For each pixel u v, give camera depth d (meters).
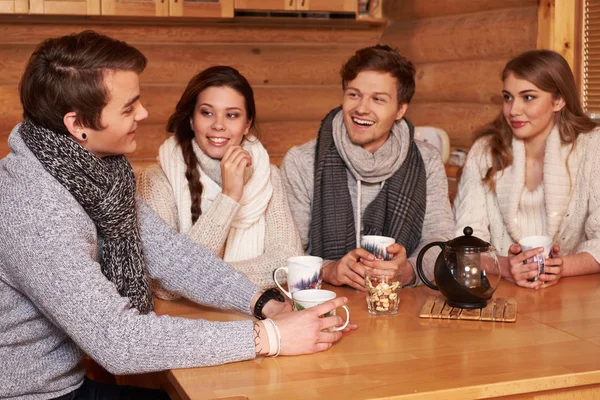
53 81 1.49
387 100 2.21
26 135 1.54
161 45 4.88
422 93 4.93
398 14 5.12
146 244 1.80
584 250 2.17
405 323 1.71
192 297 1.80
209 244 1.96
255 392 1.33
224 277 1.78
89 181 1.55
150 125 4.92
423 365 1.44
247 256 2.15
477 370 1.41
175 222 2.13
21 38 4.54
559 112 2.39
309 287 1.79
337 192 2.31
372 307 1.78
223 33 4.99
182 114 2.13
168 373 1.45
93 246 1.58
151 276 1.81
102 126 1.54
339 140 2.29
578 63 3.44
